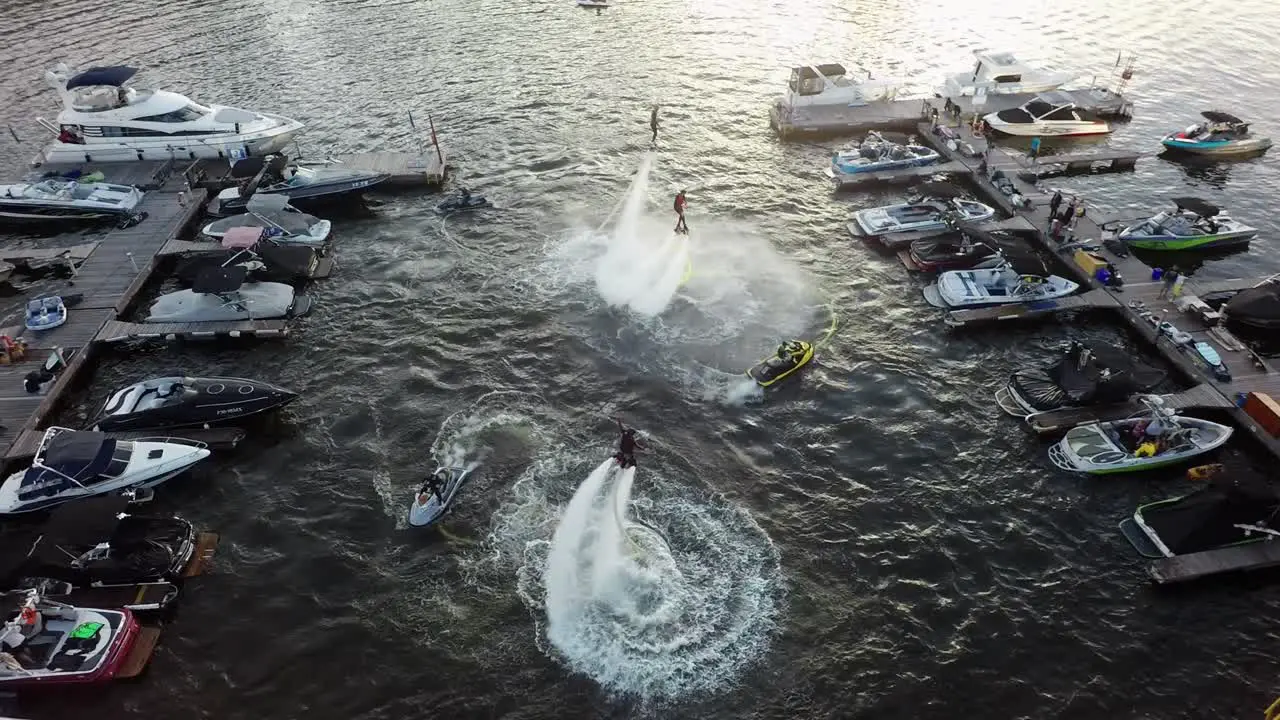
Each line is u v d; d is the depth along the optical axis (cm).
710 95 7088
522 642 2866
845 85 6888
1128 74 6975
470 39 8119
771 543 3241
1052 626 2962
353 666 2803
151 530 3161
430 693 2722
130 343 4288
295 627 2930
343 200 5584
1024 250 4703
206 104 6756
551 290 4675
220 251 4875
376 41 8056
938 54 8094
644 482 3469
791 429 3778
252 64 7525
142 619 2956
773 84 7331
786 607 3002
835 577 3122
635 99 6969
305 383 4056
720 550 3200
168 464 3462
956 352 4294
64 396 3966
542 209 5444
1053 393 3866
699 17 8806
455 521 3306
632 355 4194
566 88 7125
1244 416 3797
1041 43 8388
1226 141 6188
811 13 9019
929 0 9481
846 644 2886
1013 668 2823
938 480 3547
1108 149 6406
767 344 4288
